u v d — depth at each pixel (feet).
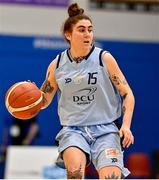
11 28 55.93
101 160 17.29
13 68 55.77
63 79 18.08
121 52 58.03
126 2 58.23
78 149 17.25
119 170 17.17
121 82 18.01
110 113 18.17
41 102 18.56
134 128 57.62
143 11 58.59
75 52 18.10
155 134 58.08
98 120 18.03
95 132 17.93
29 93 18.28
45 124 55.11
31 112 18.28
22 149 43.34
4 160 49.14
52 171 42.22
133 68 58.18
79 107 18.04
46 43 56.44
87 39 17.85
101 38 57.57
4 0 55.57
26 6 56.03
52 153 43.29
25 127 50.44
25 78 55.98
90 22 18.06
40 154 43.21
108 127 18.03
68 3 56.70
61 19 56.70
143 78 58.39
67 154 17.16
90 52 18.22
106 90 18.10
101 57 18.12
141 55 58.39
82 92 17.95
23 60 56.03
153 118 58.23
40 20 56.34
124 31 58.18
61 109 18.51
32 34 56.24
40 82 56.18
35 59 56.24
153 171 46.34
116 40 57.93
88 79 17.87
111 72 18.06
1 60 55.62
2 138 53.26
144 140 57.67
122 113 18.85
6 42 55.72
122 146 17.35
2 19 55.62
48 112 55.21
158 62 58.75
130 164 49.42
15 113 18.28
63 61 18.42
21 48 56.03
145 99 58.23
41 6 56.29
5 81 55.47
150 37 58.75
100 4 57.67
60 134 18.21
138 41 58.39
